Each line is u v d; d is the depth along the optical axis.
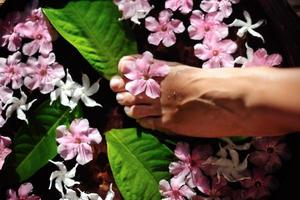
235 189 0.89
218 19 0.89
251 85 0.83
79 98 0.89
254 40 0.91
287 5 0.90
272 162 0.88
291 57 0.88
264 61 0.88
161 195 0.88
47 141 0.90
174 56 0.92
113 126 0.92
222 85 0.84
